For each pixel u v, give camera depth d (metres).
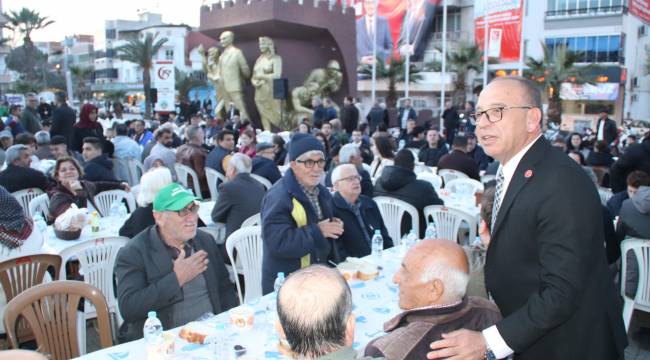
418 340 1.85
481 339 1.83
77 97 55.81
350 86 17.78
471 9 33.72
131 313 2.71
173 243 2.92
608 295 1.89
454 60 28.77
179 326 2.75
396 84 30.89
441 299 1.94
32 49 50.53
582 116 29.45
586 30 28.72
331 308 1.46
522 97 1.89
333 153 8.52
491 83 1.97
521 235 1.88
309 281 1.50
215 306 2.98
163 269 2.81
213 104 34.44
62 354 2.70
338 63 17.58
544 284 1.81
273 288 3.19
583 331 1.86
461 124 15.38
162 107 13.03
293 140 3.27
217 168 7.93
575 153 7.49
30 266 3.29
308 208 3.23
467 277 1.97
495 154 1.96
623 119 27.27
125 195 6.13
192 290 2.95
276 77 15.95
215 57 17.25
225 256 4.67
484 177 7.23
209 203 5.98
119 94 51.22
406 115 16.41
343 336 1.49
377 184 5.55
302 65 17.25
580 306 1.84
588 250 1.77
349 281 3.24
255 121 17.31
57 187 5.12
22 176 6.15
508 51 23.72
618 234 4.30
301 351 1.47
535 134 1.94
